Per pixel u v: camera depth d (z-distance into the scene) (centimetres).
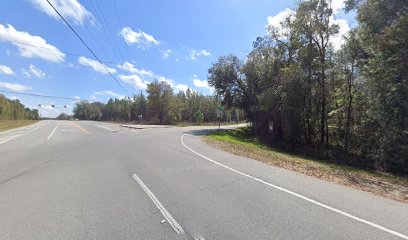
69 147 1775
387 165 1964
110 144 1936
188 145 1903
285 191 744
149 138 2430
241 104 4588
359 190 791
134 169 1041
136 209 600
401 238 473
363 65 2267
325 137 3084
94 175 938
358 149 2572
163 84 7388
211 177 907
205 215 565
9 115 9088
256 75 4097
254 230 495
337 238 468
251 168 1080
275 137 3638
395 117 1850
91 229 498
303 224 523
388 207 634
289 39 3117
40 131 3531
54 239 462
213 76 4616
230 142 2358
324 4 2725
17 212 584
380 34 1952
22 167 1094
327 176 1002
